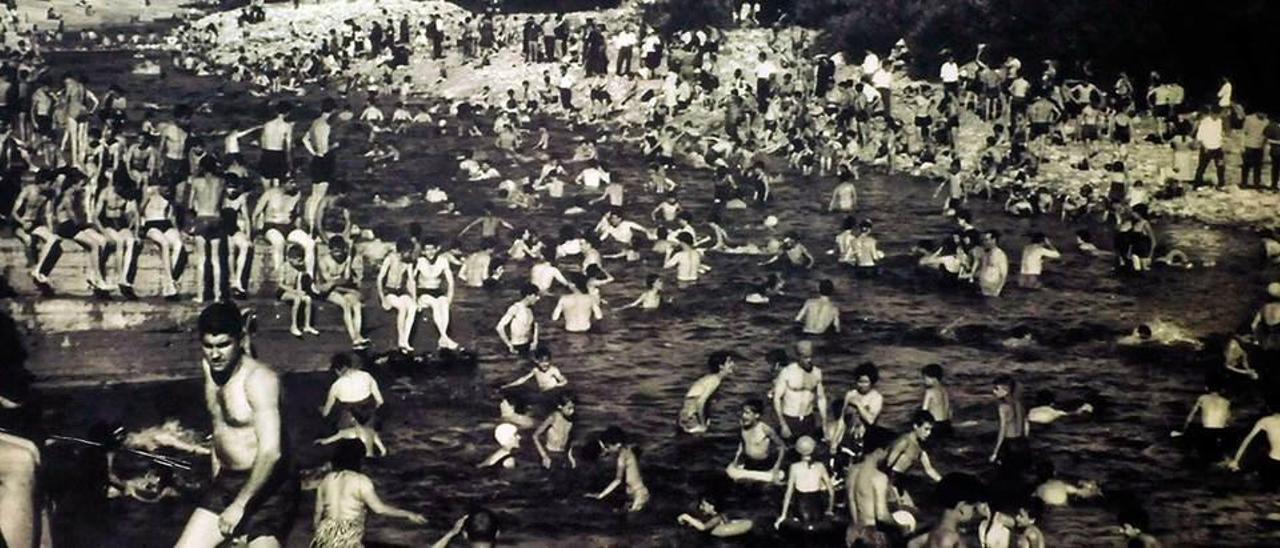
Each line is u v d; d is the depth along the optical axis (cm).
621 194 1600
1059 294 1231
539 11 2839
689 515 882
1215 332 1127
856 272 1337
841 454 962
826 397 1028
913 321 1195
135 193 1130
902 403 1036
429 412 1022
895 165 1700
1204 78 1568
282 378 1045
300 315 1105
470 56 2411
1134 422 991
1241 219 1355
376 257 1197
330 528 816
